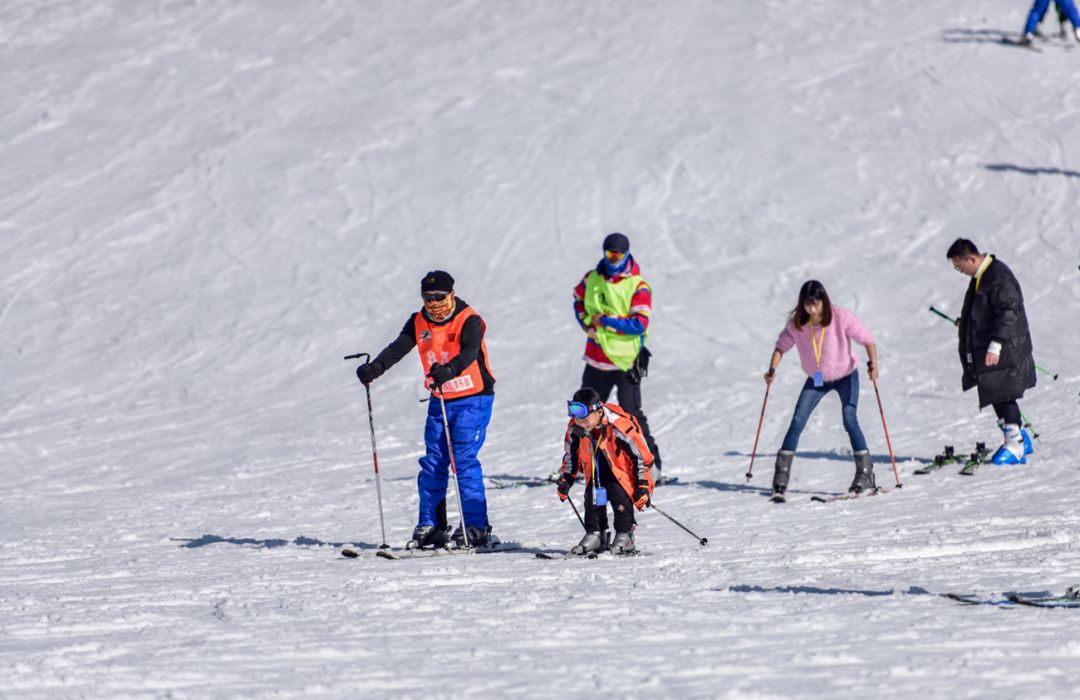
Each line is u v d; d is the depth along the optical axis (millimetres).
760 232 74312
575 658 16234
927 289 64188
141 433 52062
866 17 107312
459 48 107500
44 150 93312
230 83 103562
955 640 16938
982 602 19609
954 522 28688
